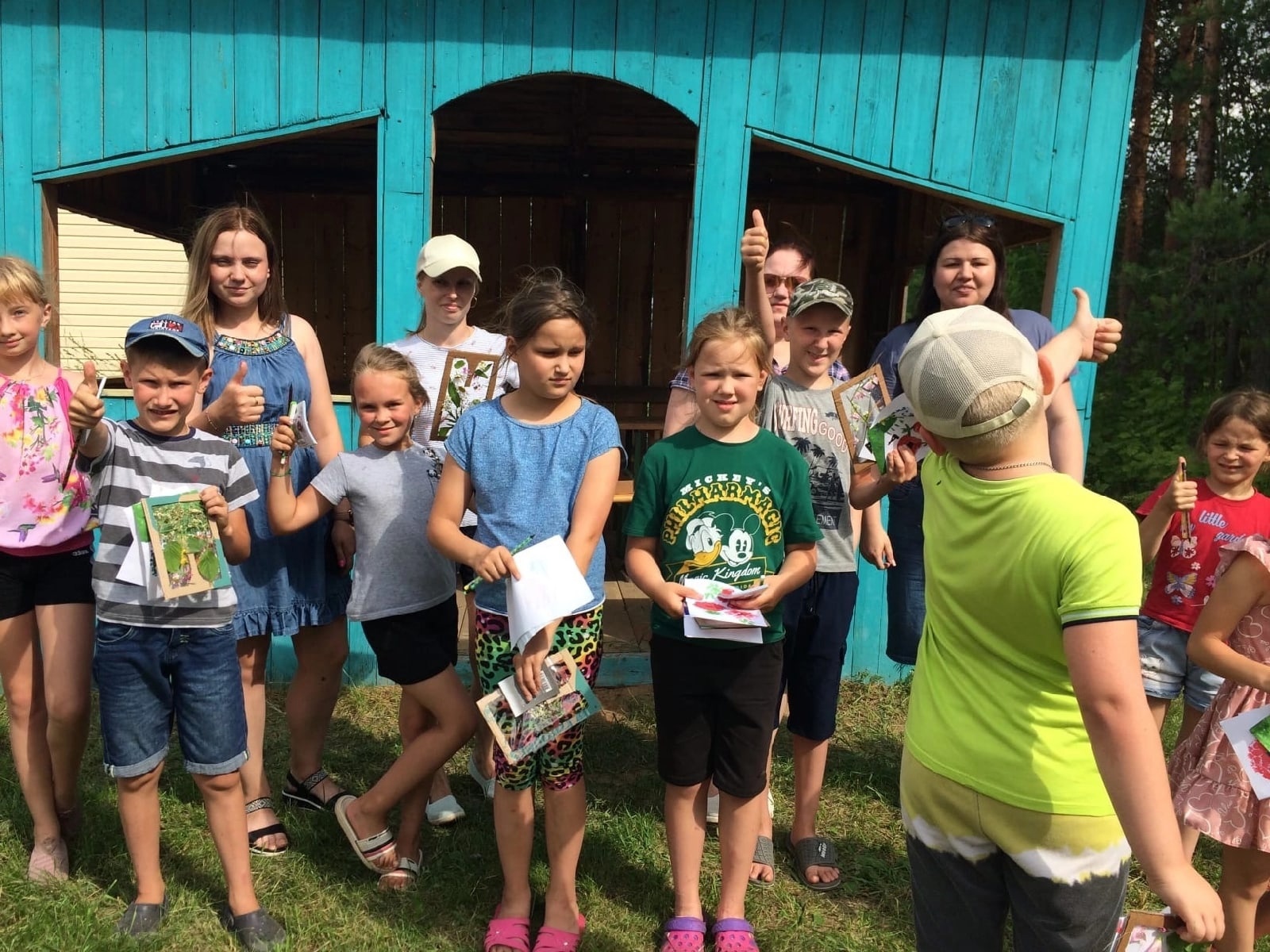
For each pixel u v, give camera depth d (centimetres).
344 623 311
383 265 405
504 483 240
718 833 310
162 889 254
